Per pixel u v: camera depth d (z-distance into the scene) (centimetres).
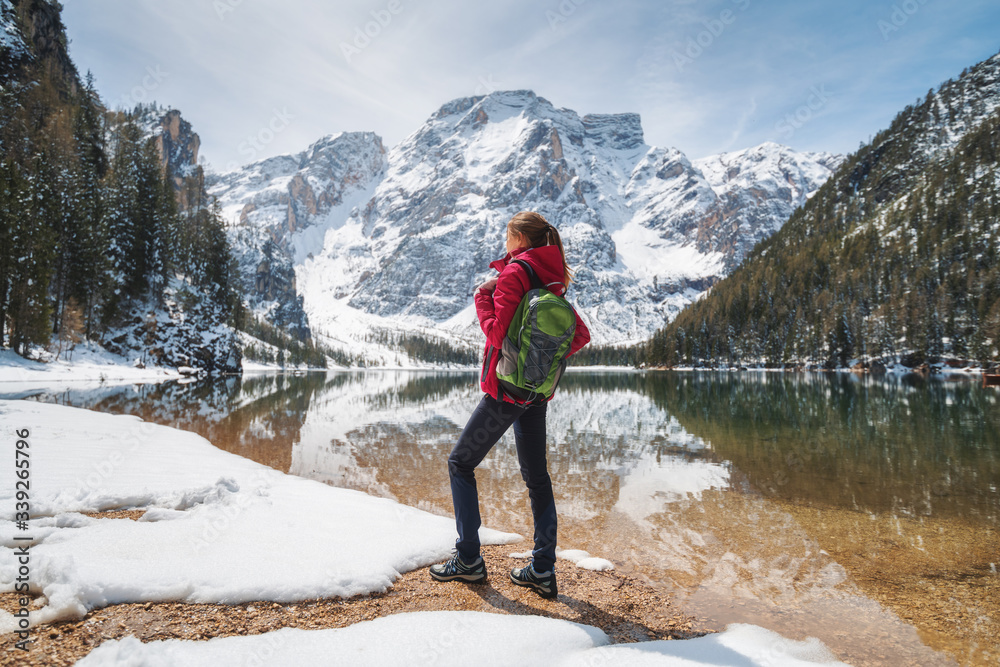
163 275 5141
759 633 218
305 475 591
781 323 9506
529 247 248
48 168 4009
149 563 237
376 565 258
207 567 238
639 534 387
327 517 335
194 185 8838
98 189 4856
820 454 777
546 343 225
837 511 456
